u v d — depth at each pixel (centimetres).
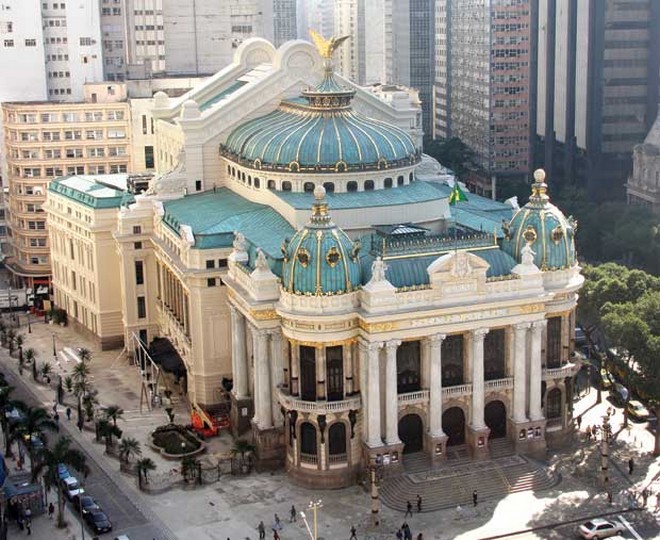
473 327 16238
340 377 16138
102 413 19075
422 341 16238
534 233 16912
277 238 17550
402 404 16275
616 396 18988
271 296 16425
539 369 16775
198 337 18488
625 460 16950
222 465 17012
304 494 16112
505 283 16288
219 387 18662
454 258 15938
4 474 15638
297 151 18412
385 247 16138
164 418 19012
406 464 16350
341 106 19075
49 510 15675
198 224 18975
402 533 14700
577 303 18725
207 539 14912
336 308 15775
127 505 15900
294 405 16150
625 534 14750
